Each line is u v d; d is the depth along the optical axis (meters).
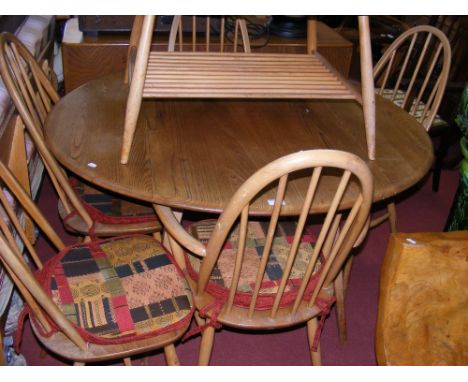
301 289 1.20
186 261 1.38
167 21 2.40
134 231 1.54
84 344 1.14
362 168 0.95
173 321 1.20
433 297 0.89
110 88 1.67
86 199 1.62
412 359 0.91
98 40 2.35
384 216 1.96
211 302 1.26
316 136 1.47
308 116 1.60
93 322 1.18
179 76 1.31
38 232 2.03
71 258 1.36
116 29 2.38
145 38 1.12
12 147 1.58
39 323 1.17
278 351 1.75
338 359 1.73
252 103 1.66
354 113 1.64
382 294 0.89
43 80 1.70
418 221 2.54
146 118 1.49
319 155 0.92
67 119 1.44
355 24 3.63
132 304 1.23
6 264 1.04
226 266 1.36
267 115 1.59
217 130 1.47
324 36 2.64
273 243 1.46
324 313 1.30
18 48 1.60
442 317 0.90
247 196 0.98
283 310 1.28
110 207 1.59
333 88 1.38
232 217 1.03
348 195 1.19
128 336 1.16
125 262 1.36
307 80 1.40
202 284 1.23
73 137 1.35
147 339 1.18
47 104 1.70
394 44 2.09
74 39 2.35
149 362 1.67
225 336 1.78
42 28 2.36
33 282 1.03
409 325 0.90
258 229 1.51
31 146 1.84
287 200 1.15
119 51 2.35
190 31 2.45
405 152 1.42
